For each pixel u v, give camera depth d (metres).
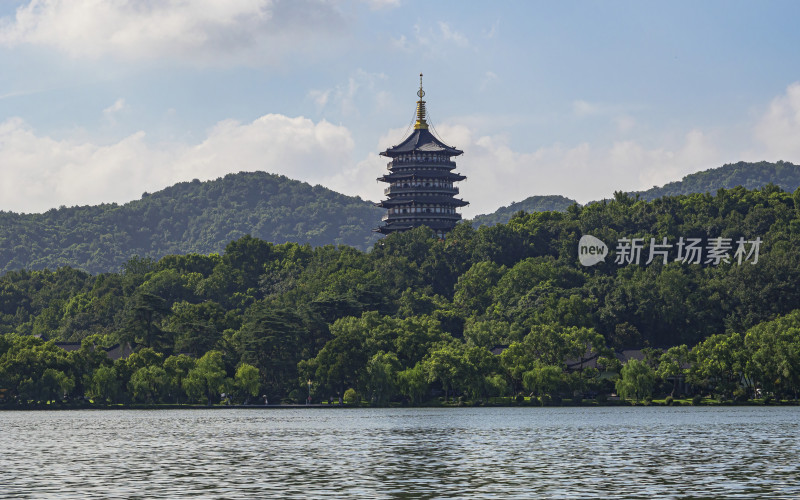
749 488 75.88
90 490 76.00
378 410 188.62
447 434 126.69
